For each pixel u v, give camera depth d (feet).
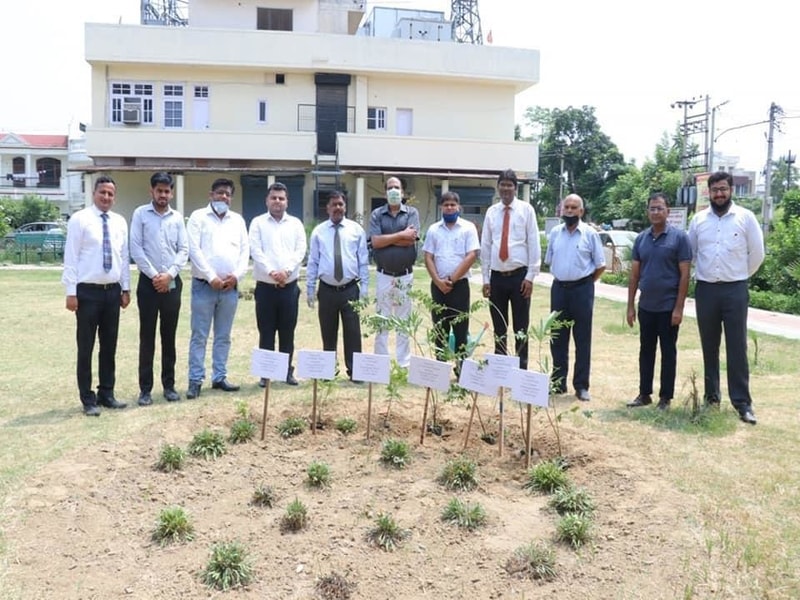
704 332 18.94
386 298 22.21
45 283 56.39
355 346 21.95
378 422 16.87
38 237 90.99
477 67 83.87
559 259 20.52
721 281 18.39
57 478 13.47
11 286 53.67
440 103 86.28
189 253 20.12
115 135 77.56
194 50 78.64
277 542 10.98
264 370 15.83
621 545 10.99
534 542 11.03
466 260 21.31
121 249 18.67
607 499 12.66
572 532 11.02
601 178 147.33
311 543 10.95
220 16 86.53
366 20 97.25
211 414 17.51
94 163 81.30
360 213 80.43
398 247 21.99
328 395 19.01
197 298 20.15
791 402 19.98
